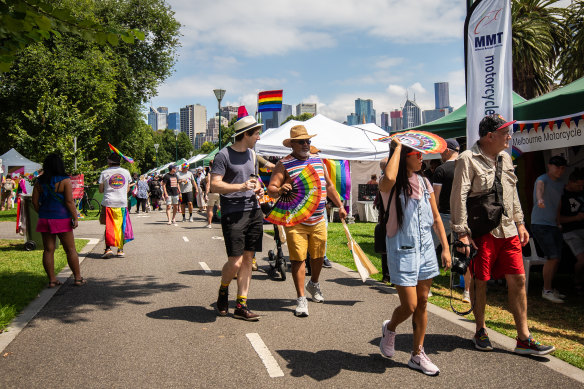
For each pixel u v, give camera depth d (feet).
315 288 17.92
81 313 16.43
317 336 13.96
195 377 10.98
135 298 18.61
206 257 28.78
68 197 20.17
